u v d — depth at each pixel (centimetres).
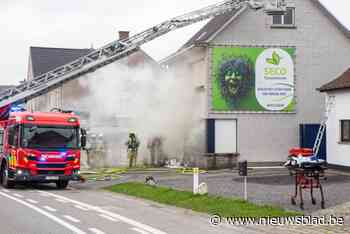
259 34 3073
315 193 1711
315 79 3116
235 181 2170
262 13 3075
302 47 3108
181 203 1580
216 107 3027
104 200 1734
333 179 2145
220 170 2867
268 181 2145
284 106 3080
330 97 2716
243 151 3038
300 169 1469
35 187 2319
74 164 2205
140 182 2166
